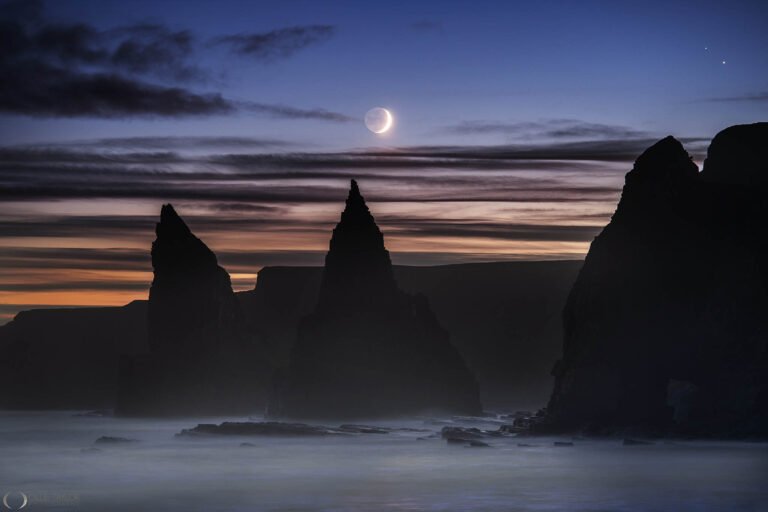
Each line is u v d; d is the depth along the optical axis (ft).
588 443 477.36
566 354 531.50
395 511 322.34
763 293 469.16
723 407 466.29
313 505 338.34
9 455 561.84
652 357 487.61
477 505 329.52
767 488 343.26
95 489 391.04
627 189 522.06
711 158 534.78
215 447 571.28
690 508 312.91
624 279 502.38
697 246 494.18
